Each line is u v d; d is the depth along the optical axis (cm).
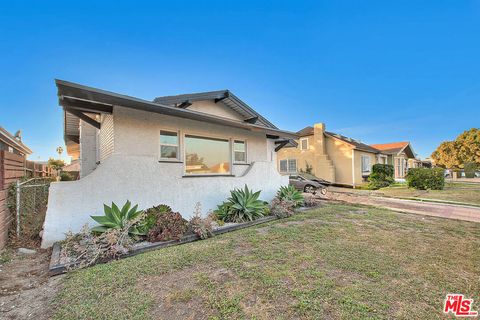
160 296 272
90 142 931
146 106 554
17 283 317
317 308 246
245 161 916
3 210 453
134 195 565
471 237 519
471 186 1886
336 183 1919
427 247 448
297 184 1523
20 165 614
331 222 658
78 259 367
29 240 484
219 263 366
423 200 1153
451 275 330
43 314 245
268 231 561
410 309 247
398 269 347
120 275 324
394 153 2422
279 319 229
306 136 2094
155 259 379
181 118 696
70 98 493
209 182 720
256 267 350
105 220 464
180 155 693
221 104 904
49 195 471
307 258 386
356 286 294
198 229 512
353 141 2281
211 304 255
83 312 242
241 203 680
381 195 1353
